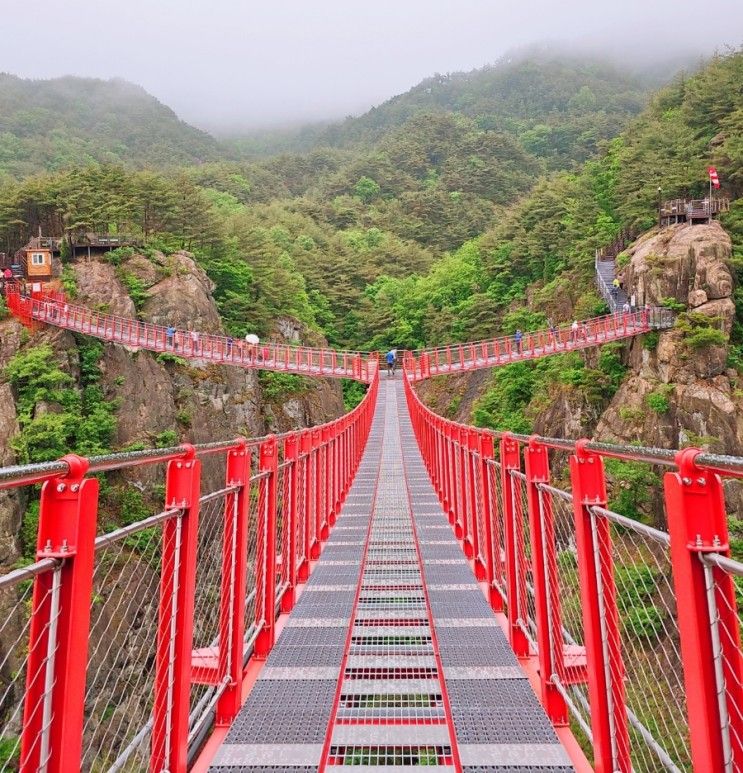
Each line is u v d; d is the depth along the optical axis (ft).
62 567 6.43
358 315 205.87
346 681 14.14
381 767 10.81
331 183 423.64
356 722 12.47
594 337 101.40
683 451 6.35
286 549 19.02
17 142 376.89
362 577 22.02
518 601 15.17
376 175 424.87
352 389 176.14
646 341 97.91
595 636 9.34
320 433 26.89
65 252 127.44
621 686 8.93
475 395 145.28
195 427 110.63
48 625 6.26
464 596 19.54
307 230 284.61
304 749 11.05
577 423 102.73
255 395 128.06
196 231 153.89
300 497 22.34
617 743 8.88
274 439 16.37
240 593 12.66
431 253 289.94
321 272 219.61
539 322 146.92
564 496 10.81
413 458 59.26
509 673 14.02
